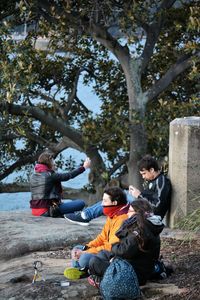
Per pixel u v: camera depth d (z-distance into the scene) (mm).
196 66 15922
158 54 17328
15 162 18219
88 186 16625
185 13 16109
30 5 14734
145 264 6289
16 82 14531
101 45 17703
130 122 15375
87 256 6691
